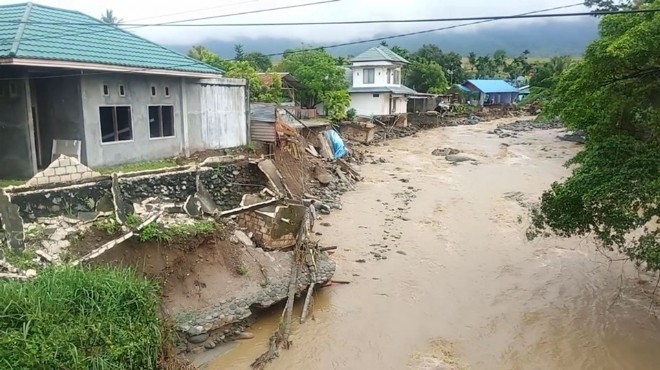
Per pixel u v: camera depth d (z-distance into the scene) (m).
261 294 12.27
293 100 39.81
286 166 23.52
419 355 11.48
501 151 39.75
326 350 11.49
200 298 11.39
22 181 14.52
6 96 14.91
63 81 15.82
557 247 18.45
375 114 47.62
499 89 74.50
